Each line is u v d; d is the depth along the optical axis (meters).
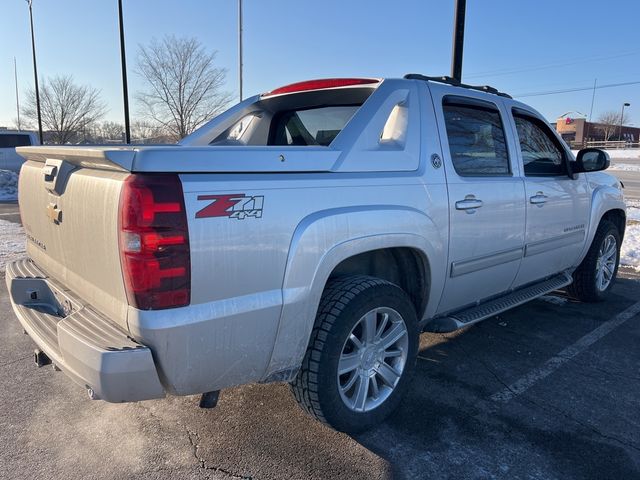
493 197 3.69
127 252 2.15
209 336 2.30
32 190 3.17
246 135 4.52
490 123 3.89
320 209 2.66
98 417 3.22
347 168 2.85
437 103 3.46
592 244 5.24
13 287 3.10
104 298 2.42
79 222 2.53
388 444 2.94
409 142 3.23
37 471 2.70
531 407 3.35
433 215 3.24
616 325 4.84
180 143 4.34
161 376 2.28
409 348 3.19
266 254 2.44
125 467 2.74
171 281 2.18
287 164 2.57
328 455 2.84
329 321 2.76
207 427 3.11
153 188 2.14
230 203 2.32
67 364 2.38
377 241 2.89
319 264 2.63
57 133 43.41
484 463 2.78
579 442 2.97
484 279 3.80
